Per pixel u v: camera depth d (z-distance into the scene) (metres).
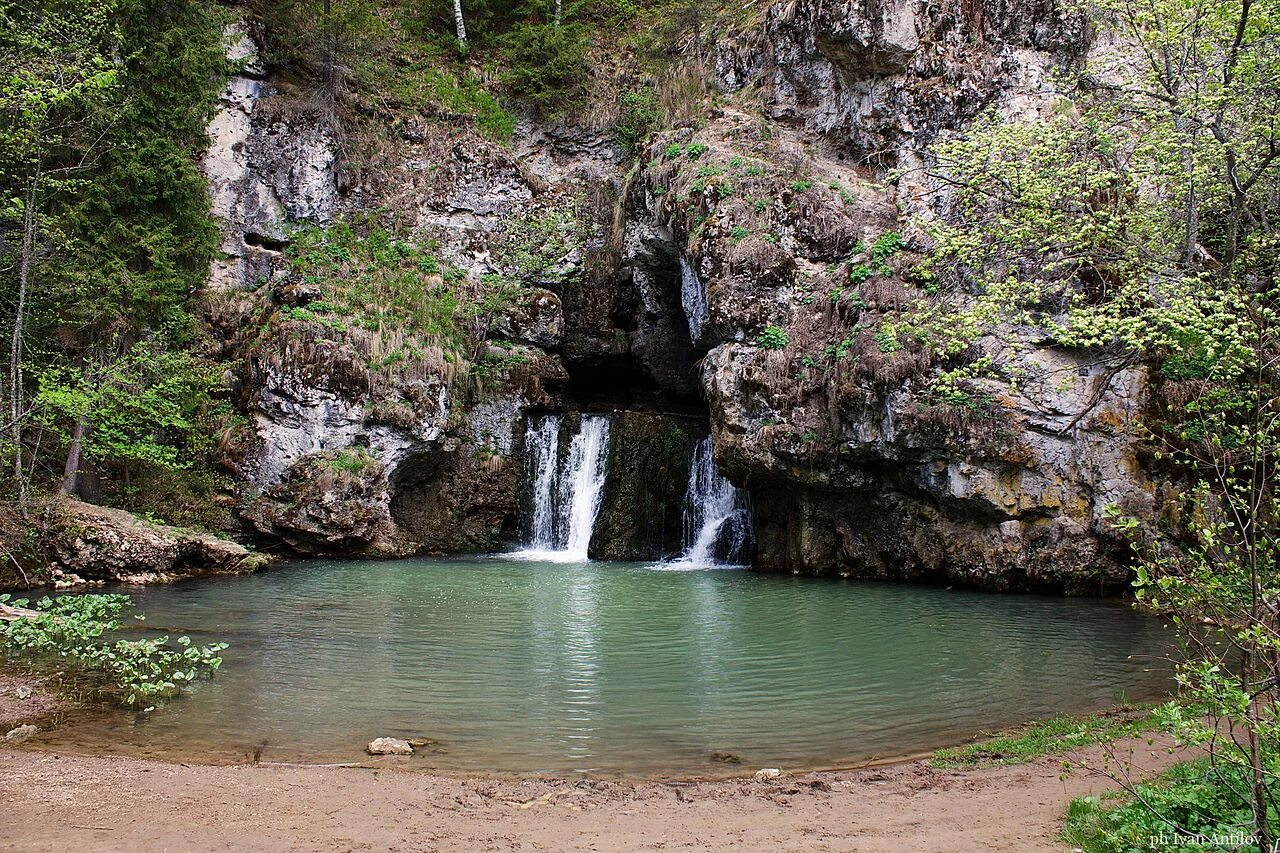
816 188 24.28
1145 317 12.21
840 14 26.41
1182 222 13.87
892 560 21.58
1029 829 6.23
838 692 10.98
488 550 27.62
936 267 17.83
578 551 26.97
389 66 33.03
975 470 19.27
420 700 10.41
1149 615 16.33
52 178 20.45
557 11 34.44
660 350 30.81
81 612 14.23
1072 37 24.52
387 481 25.27
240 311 26.42
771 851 5.93
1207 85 12.59
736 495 25.77
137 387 20.52
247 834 6.23
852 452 20.81
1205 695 5.26
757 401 22.06
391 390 25.27
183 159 22.97
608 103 32.84
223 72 25.61
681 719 9.81
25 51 18.06
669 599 18.03
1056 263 13.46
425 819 6.63
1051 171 13.77
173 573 19.55
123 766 7.79
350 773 7.77
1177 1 12.73
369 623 14.91
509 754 8.55
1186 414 17.47
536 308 30.27
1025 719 9.84
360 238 30.16
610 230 31.45
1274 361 8.20
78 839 6.04
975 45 25.42
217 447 24.08
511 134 33.09
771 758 8.55
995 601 18.14
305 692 10.65
